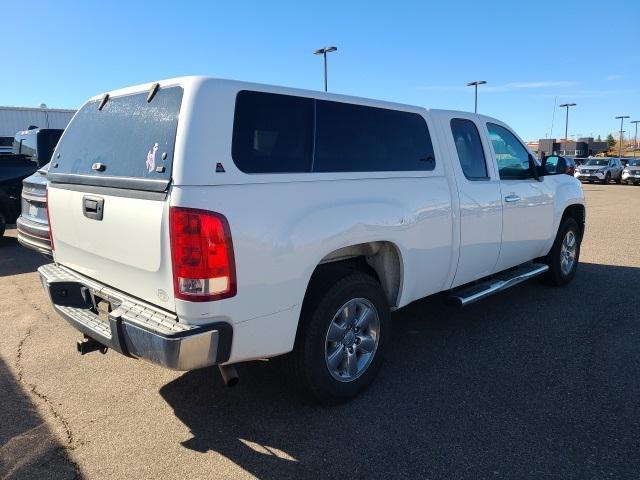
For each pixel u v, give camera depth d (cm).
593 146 7669
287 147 322
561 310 561
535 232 562
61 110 2520
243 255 286
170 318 288
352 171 358
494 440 317
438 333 493
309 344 333
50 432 329
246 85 308
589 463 294
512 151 539
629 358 435
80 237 352
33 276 722
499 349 455
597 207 1722
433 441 316
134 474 289
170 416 347
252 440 320
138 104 324
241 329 292
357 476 285
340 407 358
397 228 378
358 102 375
